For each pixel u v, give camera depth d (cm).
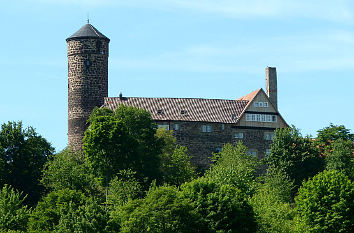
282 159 15675
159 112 16538
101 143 14550
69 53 16675
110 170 14525
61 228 10681
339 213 11862
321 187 12256
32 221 11556
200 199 11475
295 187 15375
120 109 15462
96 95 16575
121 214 11194
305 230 12044
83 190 14325
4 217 11900
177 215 10994
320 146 16438
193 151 16375
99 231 10569
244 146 15962
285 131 16000
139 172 14762
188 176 15175
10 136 14950
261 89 17000
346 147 15738
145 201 11256
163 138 15650
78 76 16562
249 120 16788
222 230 11081
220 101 17112
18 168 14762
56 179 14375
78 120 16500
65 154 15400
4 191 12731
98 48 16662
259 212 12169
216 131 16562
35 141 15250
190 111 16700
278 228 12094
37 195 14688
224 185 11862
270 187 14625
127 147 14662
